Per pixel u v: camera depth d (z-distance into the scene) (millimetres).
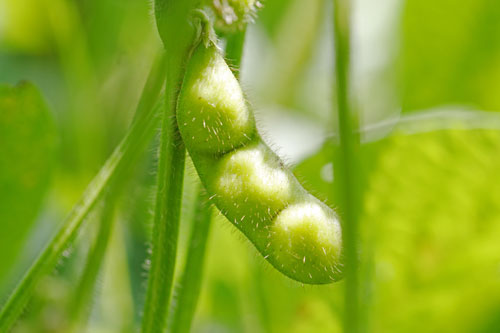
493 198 446
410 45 548
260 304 454
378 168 450
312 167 456
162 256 353
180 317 388
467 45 535
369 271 402
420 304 454
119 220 453
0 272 459
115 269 459
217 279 473
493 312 455
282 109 641
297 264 340
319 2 636
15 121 433
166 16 339
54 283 448
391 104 620
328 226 340
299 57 649
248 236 342
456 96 543
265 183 339
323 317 455
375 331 453
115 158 372
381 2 650
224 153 341
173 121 345
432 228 452
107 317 462
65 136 534
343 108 354
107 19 539
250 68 642
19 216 451
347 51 353
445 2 528
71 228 373
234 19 343
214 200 341
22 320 447
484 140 443
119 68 532
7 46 582
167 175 348
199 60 339
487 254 451
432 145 446
